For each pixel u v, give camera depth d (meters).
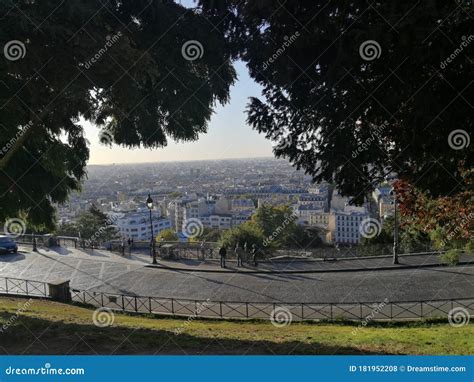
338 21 6.99
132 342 7.76
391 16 5.96
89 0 7.18
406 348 7.91
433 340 8.95
